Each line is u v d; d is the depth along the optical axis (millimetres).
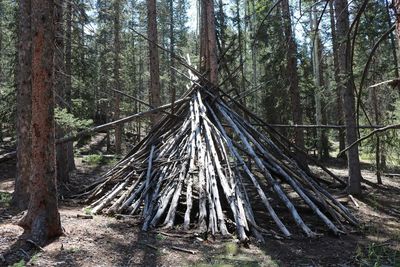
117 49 26516
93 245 7121
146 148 12984
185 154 11352
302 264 6910
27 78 10477
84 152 28828
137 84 41375
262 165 10516
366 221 10508
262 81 21766
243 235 7969
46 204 7242
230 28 22031
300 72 21344
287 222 9875
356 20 3197
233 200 9094
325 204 10078
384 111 14758
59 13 10031
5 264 6086
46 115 7148
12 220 8688
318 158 26469
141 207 10000
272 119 22641
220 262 6746
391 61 11656
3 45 30328
